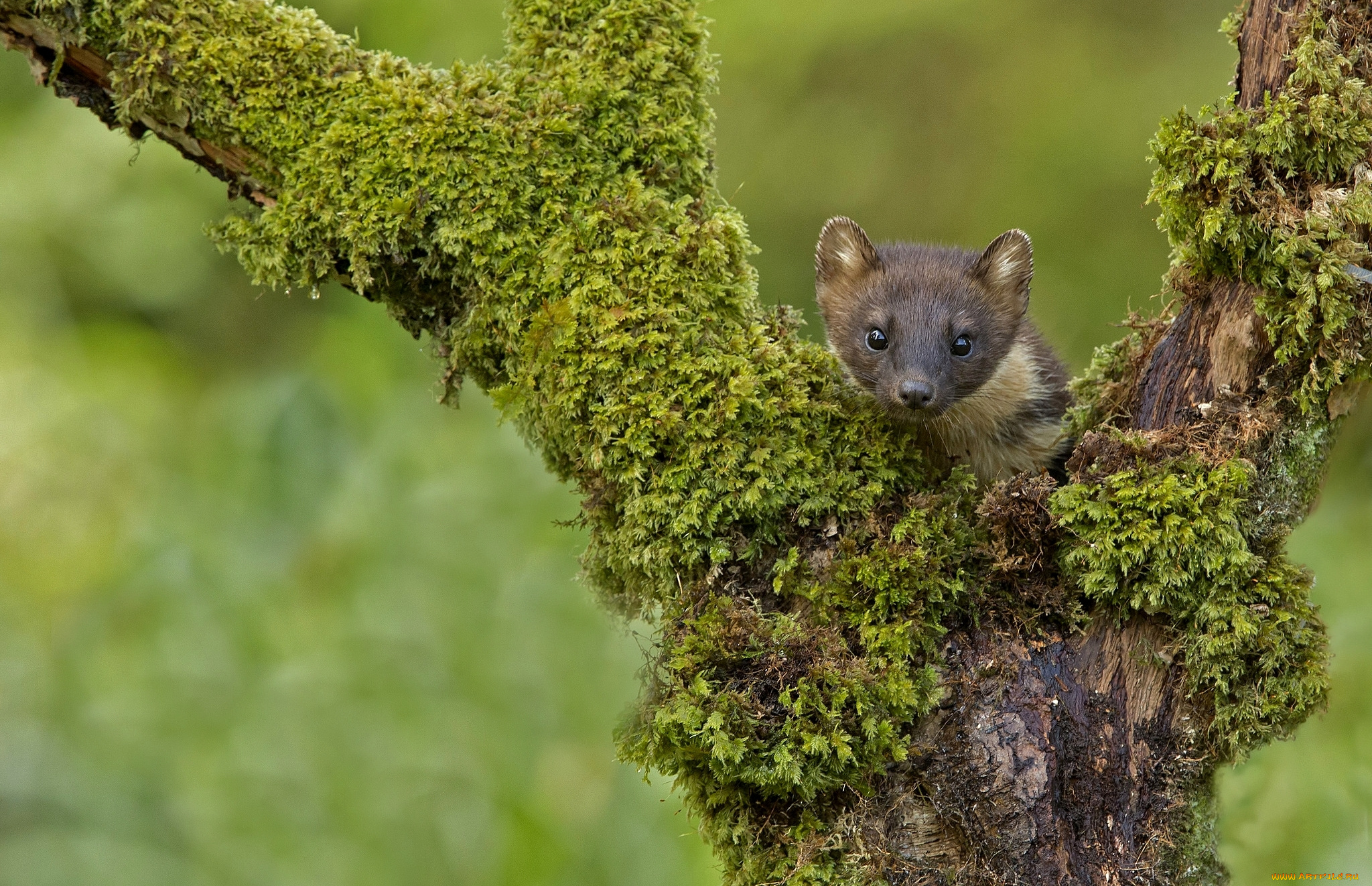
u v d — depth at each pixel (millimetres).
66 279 13805
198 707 9891
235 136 6902
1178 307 6996
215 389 13586
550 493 10477
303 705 9703
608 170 6973
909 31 16531
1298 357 6379
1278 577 6207
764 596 6566
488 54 14305
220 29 6816
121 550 10781
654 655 7195
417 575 10203
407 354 11922
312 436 11141
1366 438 9492
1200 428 6461
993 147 16328
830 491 6648
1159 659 6309
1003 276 10156
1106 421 6898
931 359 9539
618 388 6652
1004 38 16562
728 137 16641
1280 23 6414
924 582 6348
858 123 16609
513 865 9336
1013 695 6223
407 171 6820
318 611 10250
